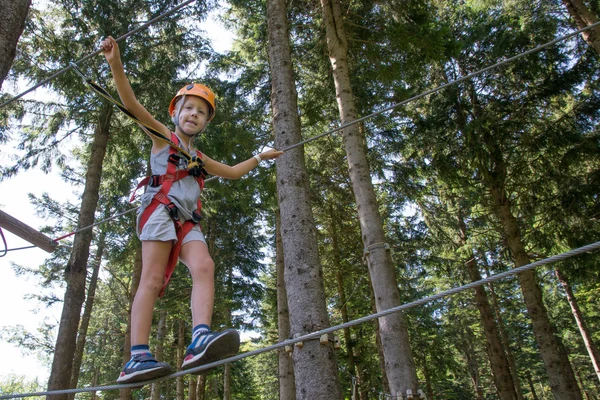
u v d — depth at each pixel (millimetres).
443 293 2025
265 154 3246
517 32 11211
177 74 11250
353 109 8273
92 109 10961
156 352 16672
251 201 14266
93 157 10523
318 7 9867
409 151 13219
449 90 12000
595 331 27188
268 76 12336
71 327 8883
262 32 12125
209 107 2629
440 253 15070
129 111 2354
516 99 11617
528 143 11008
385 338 6586
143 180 2441
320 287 5301
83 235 9680
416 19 9094
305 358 4879
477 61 12359
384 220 16297
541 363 29453
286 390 11398
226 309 17672
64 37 10328
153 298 2184
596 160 11219
